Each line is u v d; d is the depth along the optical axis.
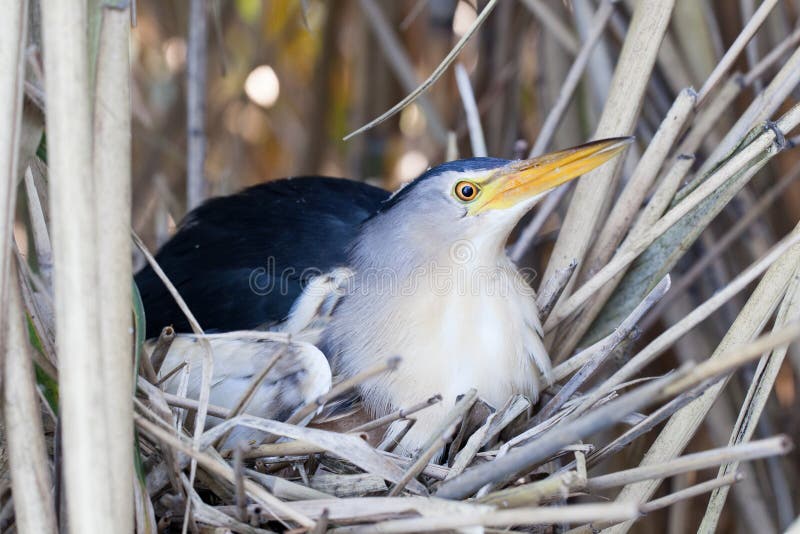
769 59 4.49
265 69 7.23
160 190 6.56
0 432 3.42
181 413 3.71
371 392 4.38
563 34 5.34
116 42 2.85
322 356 4.20
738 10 5.25
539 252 6.10
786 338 2.39
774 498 5.07
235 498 3.43
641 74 4.46
